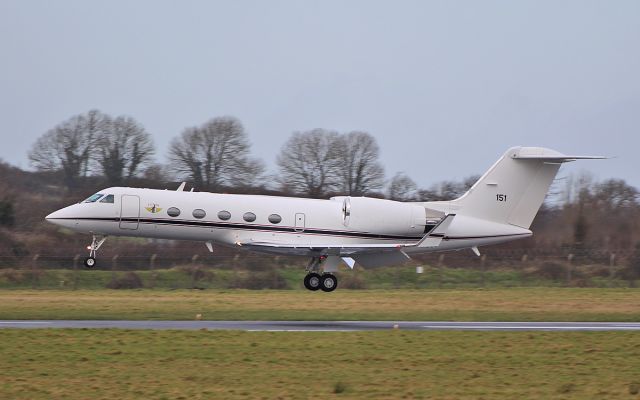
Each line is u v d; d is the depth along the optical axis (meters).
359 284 152.12
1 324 94.75
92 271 156.75
